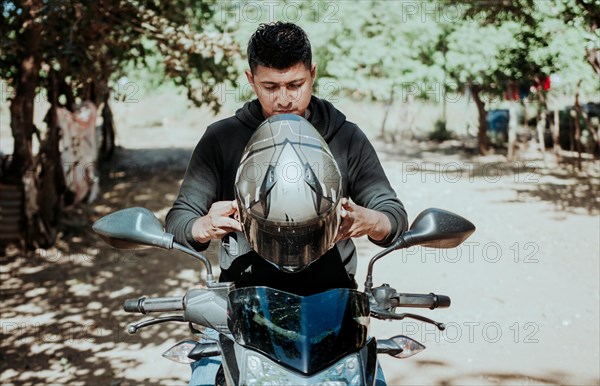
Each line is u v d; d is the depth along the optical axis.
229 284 1.85
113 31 8.36
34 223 8.41
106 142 15.62
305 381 1.52
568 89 14.40
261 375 1.54
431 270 7.10
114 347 5.22
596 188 12.05
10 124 8.39
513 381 4.45
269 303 1.68
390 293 1.87
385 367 4.75
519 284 6.55
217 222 1.82
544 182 12.91
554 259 7.43
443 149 19.17
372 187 2.20
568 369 4.62
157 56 11.09
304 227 1.53
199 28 10.20
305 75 1.98
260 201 1.54
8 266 7.67
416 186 12.69
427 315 5.79
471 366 4.71
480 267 7.18
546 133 18.05
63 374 4.70
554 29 10.26
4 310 6.15
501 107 21.36
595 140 15.95
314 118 2.20
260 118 2.22
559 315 5.66
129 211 1.90
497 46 13.30
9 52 7.91
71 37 7.55
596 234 8.55
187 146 20.05
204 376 2.16
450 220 1.89
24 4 7.12
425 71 14.20
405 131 22.48
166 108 27.44
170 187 13.21
